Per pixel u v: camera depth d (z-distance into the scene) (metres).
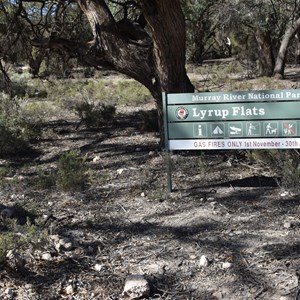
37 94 22.47
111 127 12.86
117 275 4.55
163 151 8.73
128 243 5.20
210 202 6.23
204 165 7.73
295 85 23.44
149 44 9.09
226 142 6.36
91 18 9.05
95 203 6.48
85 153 9.73
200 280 4.41
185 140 6.48
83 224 5.75
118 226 5.64
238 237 5.17
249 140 6.30
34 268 4.66
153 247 5.07
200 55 43.81
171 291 4.27
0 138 9.98
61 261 4.81
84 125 13.45
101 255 4.95
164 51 8.58
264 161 7.55
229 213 5.83
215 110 6.34
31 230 4.91
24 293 4.26
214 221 5.61
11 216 5.92
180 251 4.95
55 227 5.63
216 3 25.06
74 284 4.41
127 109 17.38
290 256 4.71
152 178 7.43
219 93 6.30
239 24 25.33
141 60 8.98
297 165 7.02
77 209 6.27
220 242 5.08
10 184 7.46
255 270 4.51
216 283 4.35
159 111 9.33
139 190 6.89
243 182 6.99
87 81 27.47
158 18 8.23
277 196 6.32
